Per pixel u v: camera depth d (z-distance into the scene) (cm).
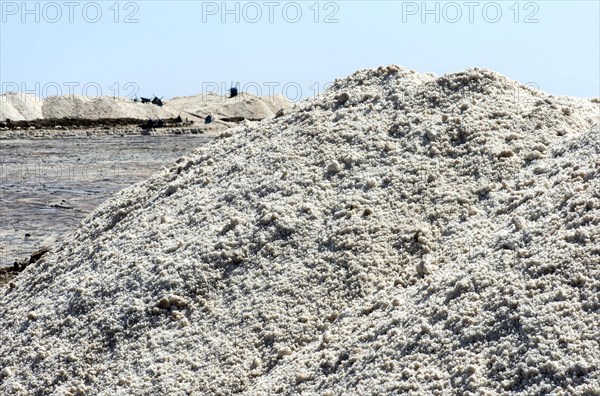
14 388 952
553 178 1034
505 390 696
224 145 1398
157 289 1024
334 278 991
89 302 1053
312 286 983
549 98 1319
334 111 1338
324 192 1133
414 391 728
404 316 849
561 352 707
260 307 966
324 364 836
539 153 1130
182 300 998
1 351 1044
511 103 1266
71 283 1130
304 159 1218
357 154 1198
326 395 777
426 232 1034
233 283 1015
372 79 1404
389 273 988
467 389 709
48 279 1212
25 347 1022
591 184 941
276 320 945
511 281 813
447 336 782
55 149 5447
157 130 6894
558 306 755
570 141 1123
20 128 6944
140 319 995
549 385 681
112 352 967
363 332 866
